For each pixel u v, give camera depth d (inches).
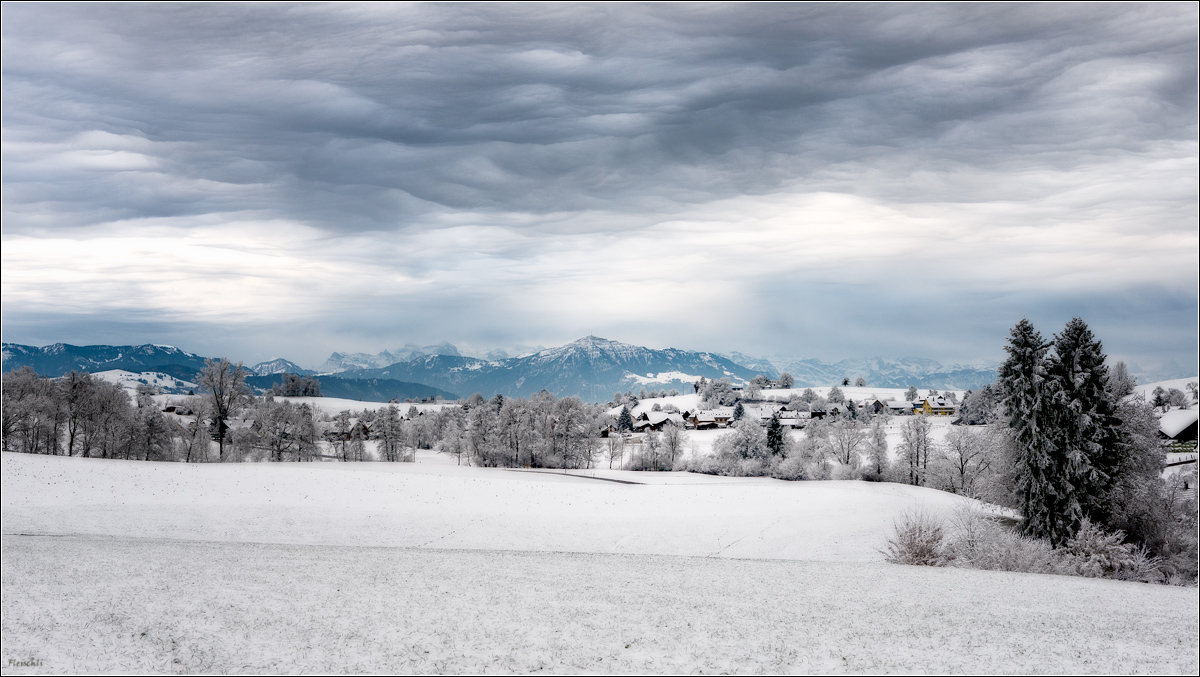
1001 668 495.8
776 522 2127.2
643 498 2532.0
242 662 475.2
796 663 494.9
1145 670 501.4
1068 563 1330.0
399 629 556.7
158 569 767.7
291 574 763.4
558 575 810.8
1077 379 1786.4
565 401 5064.0
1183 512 1822.1
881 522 2124.8
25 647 490.9
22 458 2477.9
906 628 592.1
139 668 458.6
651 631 566.6
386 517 2059.5
